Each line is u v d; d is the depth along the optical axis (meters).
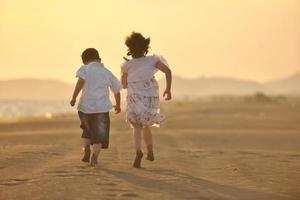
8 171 15.58
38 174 14.90
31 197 11.86
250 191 12.79
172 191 12.54
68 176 14.47
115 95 17.02
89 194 12.05
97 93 16.62
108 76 16.80
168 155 20.31
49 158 18.67
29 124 76.31
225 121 71.50
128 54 16.52
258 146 35.06
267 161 18.75
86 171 15.39
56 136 43.12
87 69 16.67
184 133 43.25
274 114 106.38
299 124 65.88
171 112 115.12
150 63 16.34
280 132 48.72
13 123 80.00
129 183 13.46
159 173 15.37
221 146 33.72
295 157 20.17
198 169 16.50
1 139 41.41
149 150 17.41
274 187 13.37
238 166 17.30
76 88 16.64
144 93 16.33
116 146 24.55
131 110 16.44
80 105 16.73
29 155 19.36
